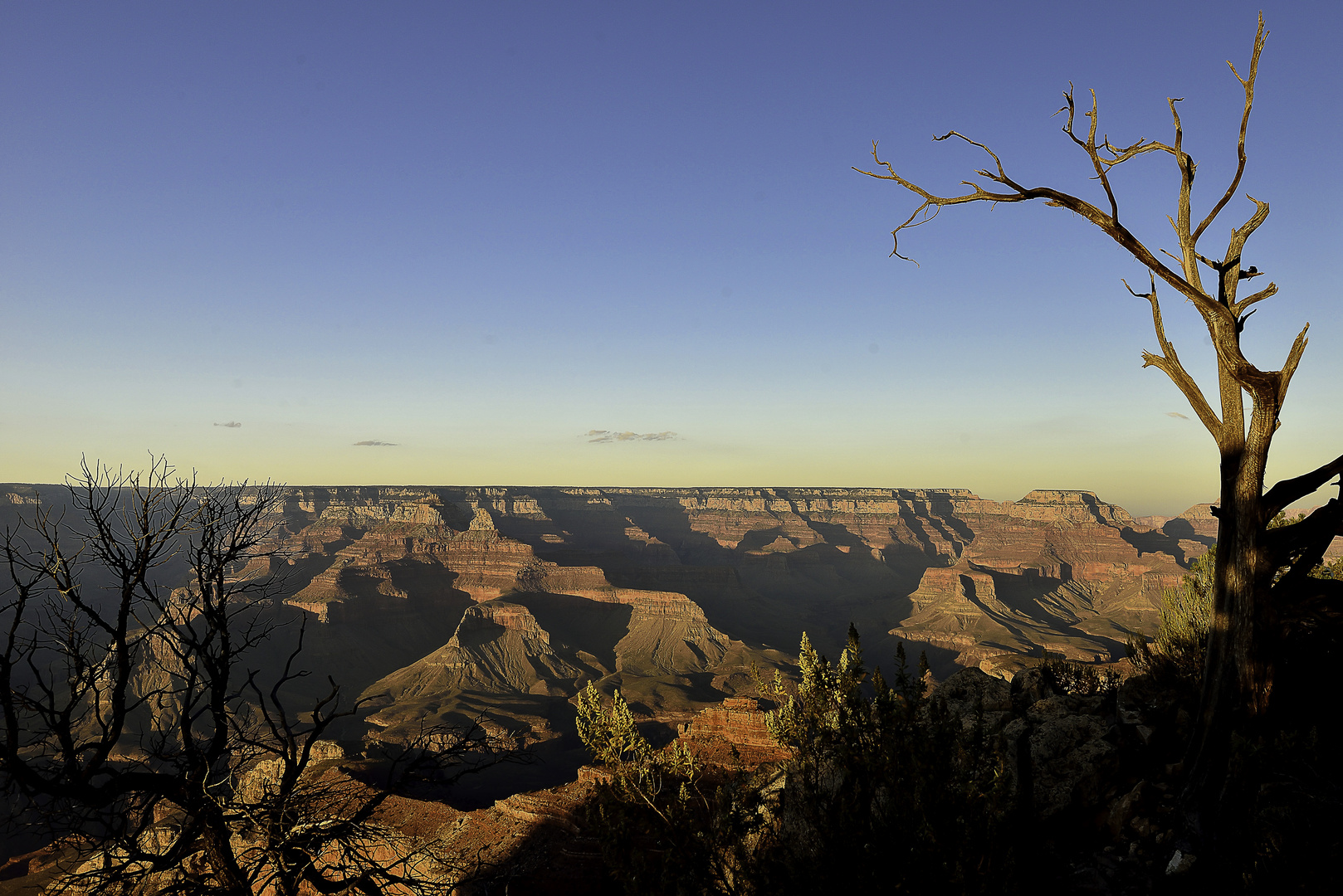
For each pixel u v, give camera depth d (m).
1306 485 11.35
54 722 9.48
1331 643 12.20
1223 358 11.95
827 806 9.14
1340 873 6.99
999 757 8.34
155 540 10.76
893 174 12.12
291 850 11.02
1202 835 9.28
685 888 9.07
